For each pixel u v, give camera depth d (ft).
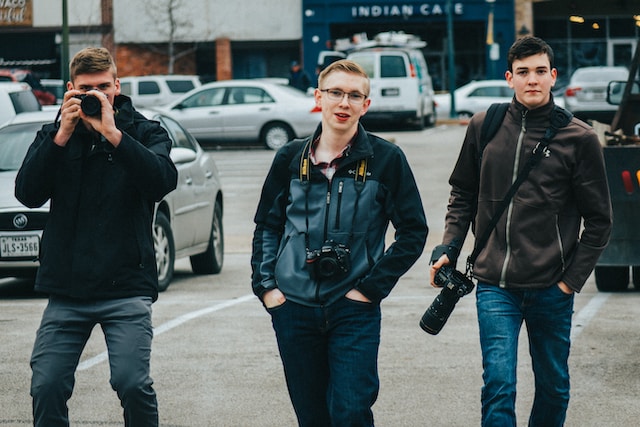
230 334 37.83
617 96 52.60
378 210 20.52
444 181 89.97
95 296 20.99
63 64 80.38
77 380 31.71
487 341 21.79
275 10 183.32
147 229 21.47
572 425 26.76
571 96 123.85
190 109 122.21
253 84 122.62
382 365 32.78
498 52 176.86
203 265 54.85
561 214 22.17
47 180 20.93
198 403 28.96
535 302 21.99
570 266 22.03
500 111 22.54
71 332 21.17
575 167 21.97
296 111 120.78
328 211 20.35
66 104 20.40
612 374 31.58
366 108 20.67
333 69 20.44
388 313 41.27
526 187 22.03
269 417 27.63
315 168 20.61
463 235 23.08
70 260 20.99
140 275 21.33
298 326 20.35
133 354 20.85
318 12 183.11
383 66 136.05
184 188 50.57
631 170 43.80
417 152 111.86
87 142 21.12
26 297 47.44
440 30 186.39
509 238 22.04
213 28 183.21
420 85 139.64
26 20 182.91
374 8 182.80
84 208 21.04
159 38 182.50
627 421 27.04
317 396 20.86
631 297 44.65
